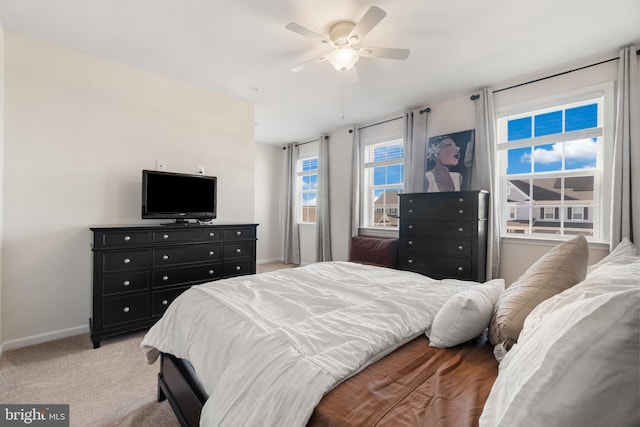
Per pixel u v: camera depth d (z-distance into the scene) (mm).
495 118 3303
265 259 6176
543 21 2195
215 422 906
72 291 2637
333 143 5199
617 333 459
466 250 3010
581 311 561
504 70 2969
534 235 3100
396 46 2537
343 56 2277
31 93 2449
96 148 2768
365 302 1542
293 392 824
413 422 719
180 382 1414
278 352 990
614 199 2477
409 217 3471
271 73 3082
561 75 2883
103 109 2803
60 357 2225
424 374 958
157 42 2527
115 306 2484
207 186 3305
